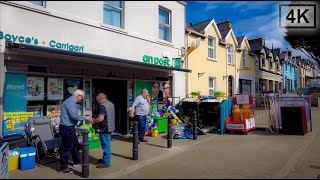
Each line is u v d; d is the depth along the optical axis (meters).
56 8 7.13
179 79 12.18
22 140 6.00
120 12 9.27
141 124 8.10
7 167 5.05
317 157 6.36
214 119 10.36
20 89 6.49
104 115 5.55
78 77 7.89
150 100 10.49
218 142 8.12
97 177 4.93
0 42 6.02
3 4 6.11
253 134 9.48
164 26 11.50
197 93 12.18
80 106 7.98
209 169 5.34
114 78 9.02
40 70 6.90
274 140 8.32
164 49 11.12
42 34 6.84
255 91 21.80
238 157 6.29
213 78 15.81
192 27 15.48
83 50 7.81
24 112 6.54
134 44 9.60
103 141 5.56
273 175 5.01
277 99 9.93
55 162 5.96
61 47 7.22
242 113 10.00
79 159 5.82
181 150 7.05
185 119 10.36
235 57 18.45
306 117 9.73
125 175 5.02
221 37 17.16
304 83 44.28
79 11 7.71
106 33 8.55
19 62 6.42
